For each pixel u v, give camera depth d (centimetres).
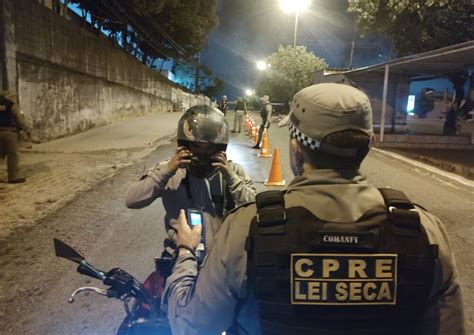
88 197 749
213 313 128
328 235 114
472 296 410
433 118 3038
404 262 115
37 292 404
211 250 131
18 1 1227
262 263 116
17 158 837
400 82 1928
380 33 1942
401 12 1695
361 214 120
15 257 484
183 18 3409
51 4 1670
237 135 1881
